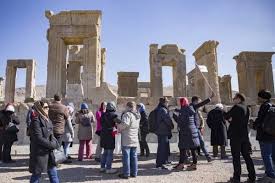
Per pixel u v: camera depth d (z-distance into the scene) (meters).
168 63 25.31
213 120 10.85
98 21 20.33
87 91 19.14
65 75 20.48
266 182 6.78
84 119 10.49
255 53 29.88
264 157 7.05
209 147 14.66
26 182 6.90
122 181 7.01
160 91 23.83
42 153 5.35
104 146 8.05
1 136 9.86
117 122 8.02
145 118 11.35
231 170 8.35
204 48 24.97
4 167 8.99
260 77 31.47
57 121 8.13
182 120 8.54
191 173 7.98
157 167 8.66
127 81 28.39
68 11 20.09
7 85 26.92
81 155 10.32
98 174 7.92
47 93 19.53
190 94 29.70
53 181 5.57
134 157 7.62
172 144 15.93
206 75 23.28
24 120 16.11
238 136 6.80
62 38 20.23
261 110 7.09
